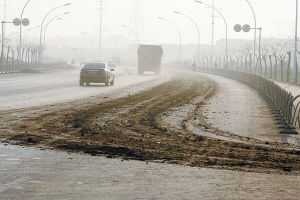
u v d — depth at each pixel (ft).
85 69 146.30
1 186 28.45
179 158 38.70
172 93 120.67
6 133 48.60
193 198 26.68
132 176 31.86
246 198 26.96
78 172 32.71
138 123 61.21
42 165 34.60
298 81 198.80
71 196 26.61
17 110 70.59
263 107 90.38
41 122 57.93
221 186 29.63
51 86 137.49
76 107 78.07
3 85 135.95
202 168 34.99
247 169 35.14
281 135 55.57
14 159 36.45
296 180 31.81
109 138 48.08
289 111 66.18
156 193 27.61
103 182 30.07
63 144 43.47
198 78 230.48
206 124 63.16
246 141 49.67
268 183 30.73
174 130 56.08
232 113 78.43
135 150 41.70
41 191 27.53
